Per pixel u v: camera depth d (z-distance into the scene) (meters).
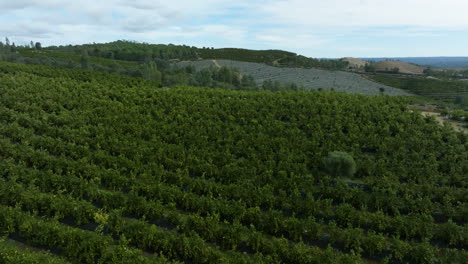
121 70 74.19
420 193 22.45
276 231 18.53
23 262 13.84
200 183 22.20
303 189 22.72
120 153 27.22
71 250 15.59
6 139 27.28
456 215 20.30
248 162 26.23
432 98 87.88
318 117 36.19
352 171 24.50
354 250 17.66
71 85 45.94
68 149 26.78
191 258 16.17
